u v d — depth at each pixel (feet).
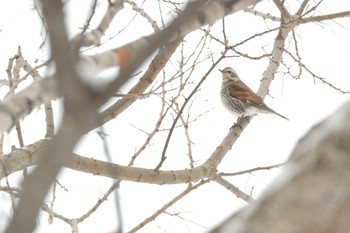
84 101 8.12
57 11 8.00
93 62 17.42
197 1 9.61
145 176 37.32
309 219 7.47
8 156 32.50
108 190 36.86
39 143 34.32
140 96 31.76
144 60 9.02
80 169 35.99
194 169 39.32
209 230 8.49
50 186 7.77
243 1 21.93
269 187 7.97
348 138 7.90
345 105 8.41
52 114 36.50
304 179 7.75
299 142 8.69
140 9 33.99
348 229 7.39
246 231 7.61
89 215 36.55
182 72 34.65
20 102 16.78
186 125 40.27
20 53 35.47
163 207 36.88
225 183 40.98
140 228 36.55
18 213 7.60
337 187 7.60
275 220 7.54
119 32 28.91
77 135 7.98
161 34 9.30
